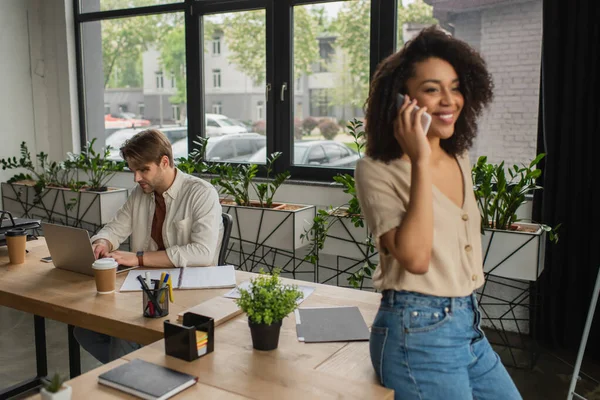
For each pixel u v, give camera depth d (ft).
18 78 16.47
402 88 4.08
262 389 4.26
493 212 10.05
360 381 4.38
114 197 14.67
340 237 11.49
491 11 11.25
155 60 15.57
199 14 14.62
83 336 7.50
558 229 10.41
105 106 16.62
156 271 7.39
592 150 10.05
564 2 10.00
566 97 10.05
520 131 11.28
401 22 12.24
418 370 4.03
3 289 6.77
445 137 4.12
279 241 11.84
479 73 4.11
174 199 8.35
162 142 8.13
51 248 7.61
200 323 5.03
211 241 7.93
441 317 4.02
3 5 15.97
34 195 15.43
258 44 13.99
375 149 4.15
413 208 3.83
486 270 9.93
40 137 17.16
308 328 5.46
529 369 10.19
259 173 14.35
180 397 4.13
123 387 4.23
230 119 14.67
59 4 16.43
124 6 15.78
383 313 4.17
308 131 13.73
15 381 9.61
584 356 10.64
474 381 4.41
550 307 10.75
